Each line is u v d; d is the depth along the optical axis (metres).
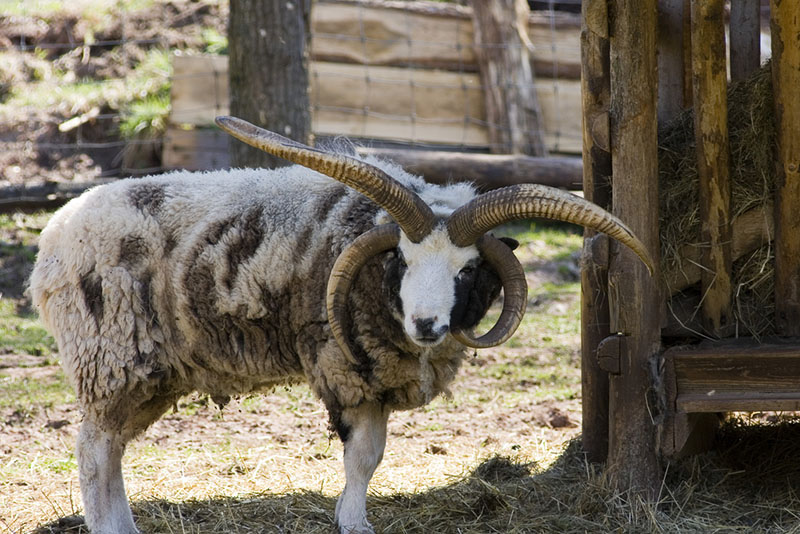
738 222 13.09
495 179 26.67
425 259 11.37
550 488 13.64
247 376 12.84
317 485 14.41
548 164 26.80
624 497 12.95
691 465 13.66
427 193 12.45
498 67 31.09
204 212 12.55
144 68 32.34
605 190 13.64
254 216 12.48
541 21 32.22
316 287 12.18
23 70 32.78
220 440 16.62
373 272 11.98
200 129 29.23
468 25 31.66
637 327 12.91
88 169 29.19
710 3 12.22
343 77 30.73
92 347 12.20
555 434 16.56
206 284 12.36
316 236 12.32
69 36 34.12
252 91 23.11
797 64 12.18
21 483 14.44
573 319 23.62
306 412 18.08
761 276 13.15
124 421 12.48
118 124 30.42
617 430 13.12
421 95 31.22
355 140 29.62
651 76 12.75
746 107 13.13
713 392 12.61
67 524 12.74
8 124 30.30
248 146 23.12
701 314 13.38
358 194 12.45
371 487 14.14
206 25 34.81
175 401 13.38
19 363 20.23
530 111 31.20
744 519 12.61
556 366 20.66
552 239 28.73
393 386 12.39
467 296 11.55
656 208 12.93
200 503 13.64
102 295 12.21
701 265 13.17
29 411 17.67
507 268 11.77
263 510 13.30
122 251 12.33
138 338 12.27
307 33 23.72
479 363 20.80
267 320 12.41
